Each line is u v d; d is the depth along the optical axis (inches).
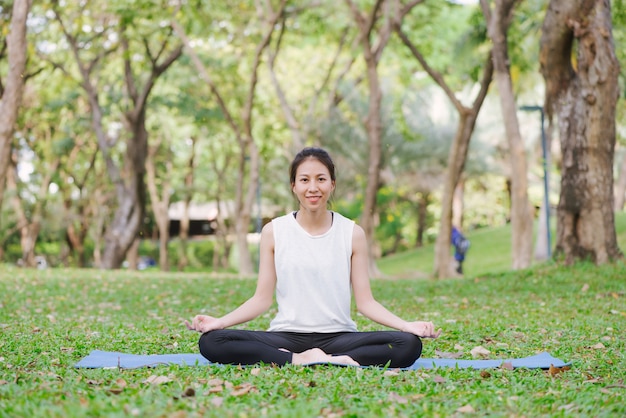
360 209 1263.5
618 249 567.5
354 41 977.5
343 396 178.5
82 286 586.6
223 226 1576.0
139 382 193.3
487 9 663.8
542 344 287.4
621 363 239.9
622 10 723.4
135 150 986.7
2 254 1421.0
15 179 1263.5
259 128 1217.4
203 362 231.0
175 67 1048.2
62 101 1098.7
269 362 222.4
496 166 1419.8
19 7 571.5
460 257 994.1
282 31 900.6
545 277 550.9
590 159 561.9
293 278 229.5
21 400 164.1
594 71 550.6
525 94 1079.6
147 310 451.2
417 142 1289.4
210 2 849.5
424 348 276.2
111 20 948.6
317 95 1052.5
